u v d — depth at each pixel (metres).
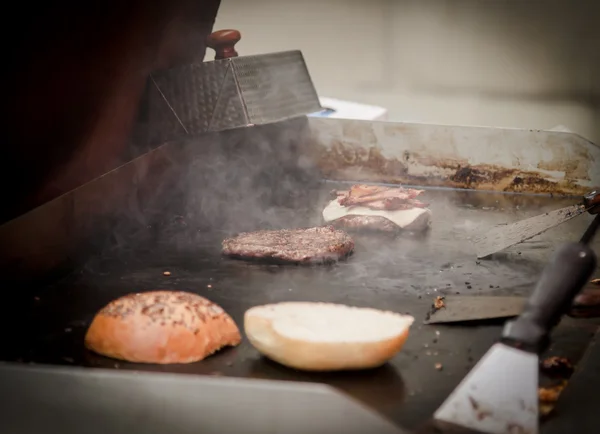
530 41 3.28
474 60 3.36
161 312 1.26
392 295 1.55
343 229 1.91
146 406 0.98
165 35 1.94
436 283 1.61
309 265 1.69
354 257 1.75
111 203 1.76
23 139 1.50
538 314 1.04
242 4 3.48
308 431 0.95
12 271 1.45
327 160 2.28
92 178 1.86
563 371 1.22
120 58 1.77
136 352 1.24
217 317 1.28
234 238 1.77
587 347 1.32
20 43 1.36
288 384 0.95
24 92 1.44
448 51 3.37
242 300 1.52
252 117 1.92
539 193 2.18
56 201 1.57
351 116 2.43
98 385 0.99
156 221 1.92
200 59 2.19
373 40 3.42
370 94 3.51
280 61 2.04
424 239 1.86
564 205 2.10
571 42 3.24
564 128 2.24
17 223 1.46
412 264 1.71
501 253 1.77
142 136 2.01
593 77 3.26
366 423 0.93
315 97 2.06
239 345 1.30
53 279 1.58
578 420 1.02
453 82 3.41
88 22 1.56
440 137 2.20
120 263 1.68
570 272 1.06
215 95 1.93
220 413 0.96
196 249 1.77
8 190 1.53
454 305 1.47
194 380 0.96
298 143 2.27
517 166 2.18
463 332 1.37
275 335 1.20
